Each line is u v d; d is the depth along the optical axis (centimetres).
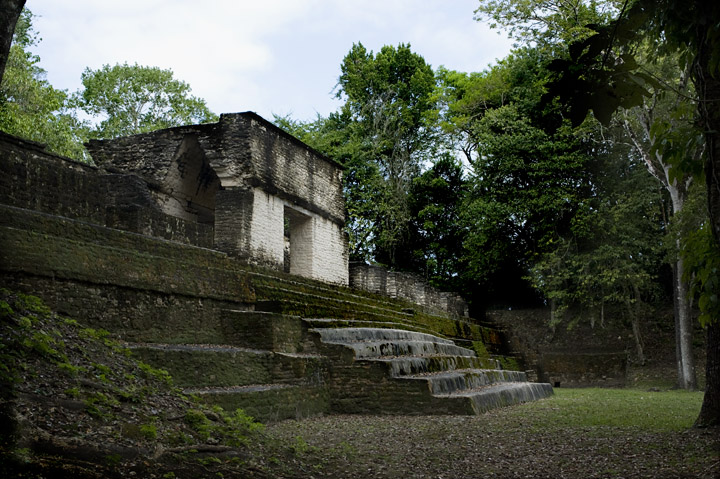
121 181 1570
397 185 3391
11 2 506
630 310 2841
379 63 3675
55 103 2320
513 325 3378
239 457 707
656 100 2145
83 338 909
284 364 1262
